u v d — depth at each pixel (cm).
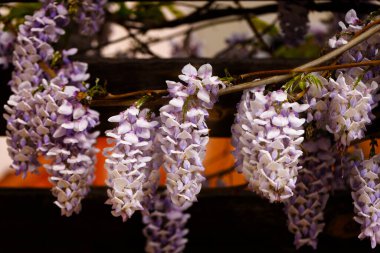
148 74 106
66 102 88
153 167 87
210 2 139
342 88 83
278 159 78
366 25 88
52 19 98
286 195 79
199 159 81
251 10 131
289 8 121
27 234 116
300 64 108
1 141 182
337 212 111
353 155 98
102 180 157
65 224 116
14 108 93
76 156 91
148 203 92
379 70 88
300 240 96
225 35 193
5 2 114
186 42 163
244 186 117
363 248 114
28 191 116
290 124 80
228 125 107
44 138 90
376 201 86
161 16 147
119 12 142
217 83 82
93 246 117
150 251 107
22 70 99
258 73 85
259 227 115
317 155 96
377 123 107
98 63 106
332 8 118
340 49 86
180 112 82
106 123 106
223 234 116
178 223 107
